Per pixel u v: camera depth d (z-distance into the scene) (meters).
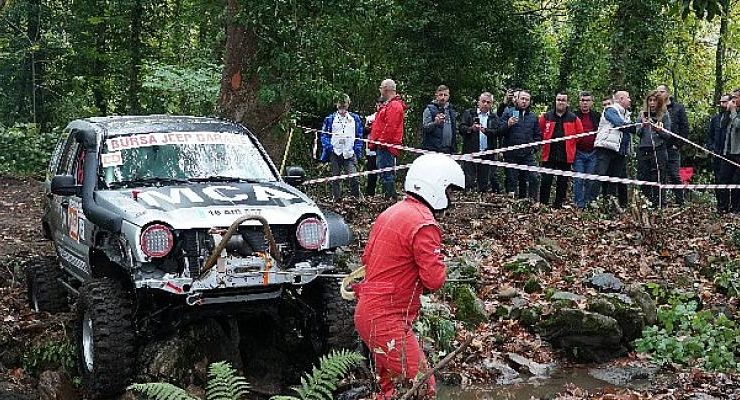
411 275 5.34
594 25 25.28
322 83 11.60
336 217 7.00
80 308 6.62
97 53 26.94
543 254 10.20
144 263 6.24
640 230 11.79
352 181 14.53
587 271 9.70
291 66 11.26
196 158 7.57
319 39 11.31
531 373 7.21
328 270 6.72
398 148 13.63
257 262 6.32
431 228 5.29
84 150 7.91
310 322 7.04
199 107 17.33
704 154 19.72
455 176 5.42
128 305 6.44
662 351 7.53
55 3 28.08
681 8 10.72
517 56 25.56
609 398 6.49
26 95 28.08
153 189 7.01
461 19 23.25
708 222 12.76
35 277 8.33
